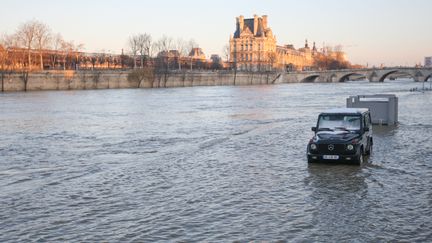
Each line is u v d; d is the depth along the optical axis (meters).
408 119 44.03
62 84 131.75
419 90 112.44
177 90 132.75
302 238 12.57
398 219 14.02
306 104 73.06
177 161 24.25
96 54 185.25
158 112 59.12
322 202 15.94
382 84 181.12
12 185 19.25
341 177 19.64
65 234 13.16
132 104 74.56
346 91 121.06
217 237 12.75
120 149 29.00
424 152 25.62
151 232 13.23
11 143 32.03
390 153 25.39
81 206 15.95
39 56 153.50
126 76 147.25
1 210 15.55
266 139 32.28
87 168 22.75
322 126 23.64
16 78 122.25
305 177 19.77
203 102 79.81
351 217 14.26
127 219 14.44
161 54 181.62
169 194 17.39
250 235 12.88
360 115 23.47
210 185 18.70
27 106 70.00
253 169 21.75
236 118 50.19
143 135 36.03
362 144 22.58
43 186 18.97
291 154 25.73
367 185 18.20
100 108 66.06
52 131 39.06
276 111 59.50
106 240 12.65
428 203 15.66
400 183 18.48
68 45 154.62
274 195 16.97
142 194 17.45
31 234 13.19
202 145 30.12
